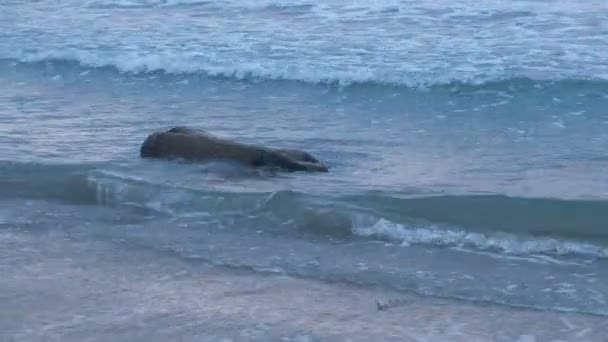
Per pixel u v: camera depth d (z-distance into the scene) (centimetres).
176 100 2266
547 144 1828
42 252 1295
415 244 1318
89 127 1992
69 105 2219
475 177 1609
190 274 1219
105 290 1164
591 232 1335
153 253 1292
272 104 2206
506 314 1101
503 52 2472
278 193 1447
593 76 2253
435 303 1130
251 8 3053
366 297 1148
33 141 1867
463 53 2481
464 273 1220
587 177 1600
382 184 1566
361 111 2138
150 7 3173
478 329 1062
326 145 1844
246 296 1148
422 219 1374
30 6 3300
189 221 1420
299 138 1898
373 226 1365
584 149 1786
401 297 1148
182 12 3086
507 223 1363
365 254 1288
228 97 2284
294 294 1155
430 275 1214
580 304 1124
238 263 1256
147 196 1509
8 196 1548
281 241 1339
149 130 1962
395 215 1388
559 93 2188
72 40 2825
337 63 2448
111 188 1535
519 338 1041
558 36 2591
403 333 1050
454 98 2211
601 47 2477
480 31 2673
